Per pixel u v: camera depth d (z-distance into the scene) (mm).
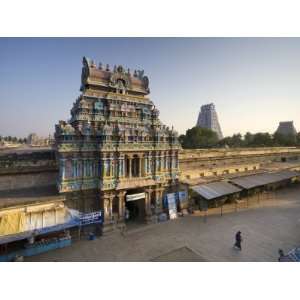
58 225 23406
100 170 28297
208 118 165625
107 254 23109
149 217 31859
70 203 27250
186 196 36469
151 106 36219
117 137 28844
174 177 35219
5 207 22234
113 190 28766
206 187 38094
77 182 27422
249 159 58531
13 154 31094
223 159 51906
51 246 23859
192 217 34312
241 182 43500
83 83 32375
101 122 30703
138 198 31047
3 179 27328
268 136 108938
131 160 30672
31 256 22547
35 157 32156
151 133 32969
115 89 32906
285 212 36844
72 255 22828
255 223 31953
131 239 26641
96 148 28500
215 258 22312
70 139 26766
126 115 32906
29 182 29094
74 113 32500
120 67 33438
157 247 24656
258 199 44281
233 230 29422
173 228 29984
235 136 122688
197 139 92438
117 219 29375
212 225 31094
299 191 51344
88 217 26516
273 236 27656
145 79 36219
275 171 55531
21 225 21875
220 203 40344
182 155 43531
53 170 30812
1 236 20359
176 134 35438
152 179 32812
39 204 24203
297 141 104062
